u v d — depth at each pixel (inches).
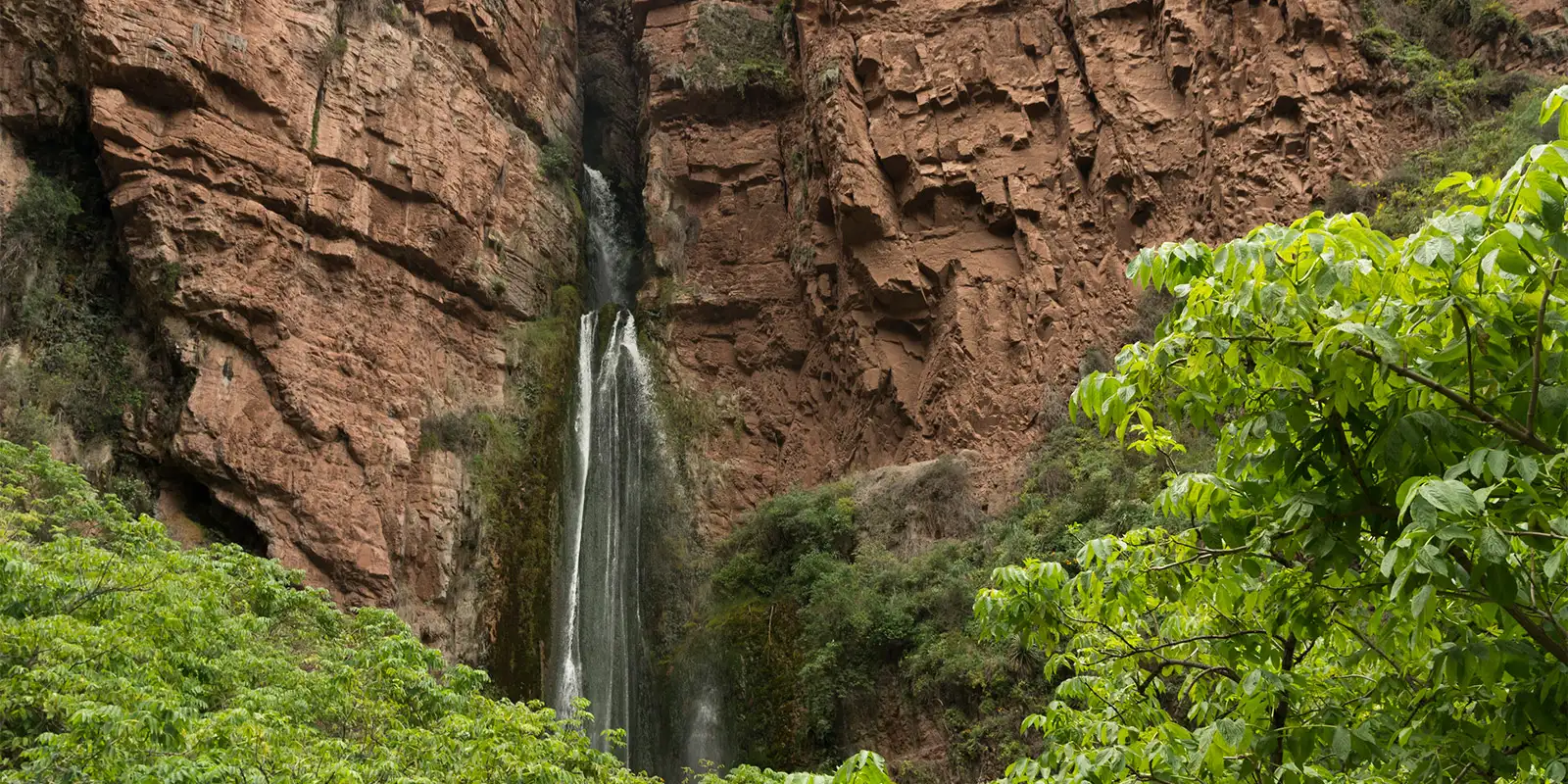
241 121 972.6
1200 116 1076.5
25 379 851.4
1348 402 240.4
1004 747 776.9
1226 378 269.4
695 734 954.1
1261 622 306.8
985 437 1042.7
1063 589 318.3
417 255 1048.8
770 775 623.5
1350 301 243.9
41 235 903.7
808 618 950.4
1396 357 225.3
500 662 956.0
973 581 893.2
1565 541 209.3
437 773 479.8
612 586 1091.3
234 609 619.2
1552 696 225.0
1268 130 1037.8
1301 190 1015.0
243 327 927.0
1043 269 1085.8
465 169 1114.1
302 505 907.4
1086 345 1043.9
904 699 869.2
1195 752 260.2
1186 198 1059.9
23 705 407.5
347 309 992.2
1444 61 1075.3
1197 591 302.5
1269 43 1064.8
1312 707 293.7
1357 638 298.8
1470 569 227.8
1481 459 213.0
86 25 918.4
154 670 446.9
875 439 1112.8
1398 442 233.0
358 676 543.5
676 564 1090.7
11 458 636.7
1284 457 256.8
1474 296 228.7
